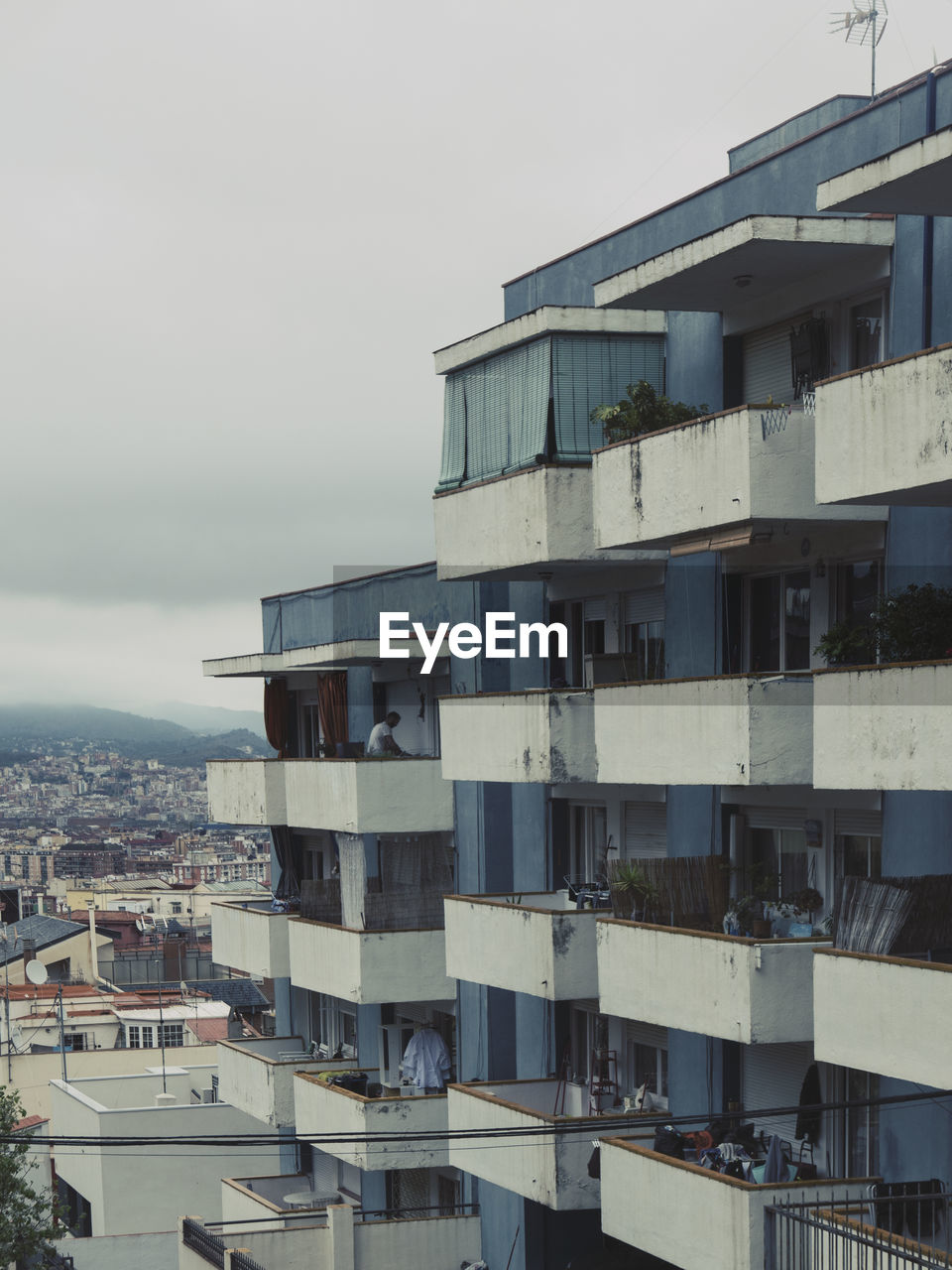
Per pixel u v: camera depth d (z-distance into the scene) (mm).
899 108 21266
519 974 25891
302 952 34062
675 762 22172
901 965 18047
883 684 18469
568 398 25672
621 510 23219
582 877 28094
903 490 18156
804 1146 22234
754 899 22500
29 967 70312
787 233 20672
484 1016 30438
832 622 22078
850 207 19234
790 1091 22922
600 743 23953
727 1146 21641
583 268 28734
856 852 21625
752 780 20688
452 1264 30469
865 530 21125
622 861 23438
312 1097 33656
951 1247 18594
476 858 31094
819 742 19484
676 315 25500
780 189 23625
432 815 32219
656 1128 24062
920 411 17766
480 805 30922
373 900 32000
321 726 38906
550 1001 28125
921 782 17875
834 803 21672
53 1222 39469
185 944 101438
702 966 21406
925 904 18766
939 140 17641
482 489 26969
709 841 24156
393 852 32281
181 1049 62469
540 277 30188
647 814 26328
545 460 25531
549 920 25031
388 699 36156
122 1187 45906
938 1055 17562
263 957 37531
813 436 20688
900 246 20609
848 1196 20125
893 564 20578
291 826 37469
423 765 32219
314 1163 38656
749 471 20500
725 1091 23844
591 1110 26312
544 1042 28391
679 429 21891
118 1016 73812
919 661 18141
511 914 26141
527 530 25609
